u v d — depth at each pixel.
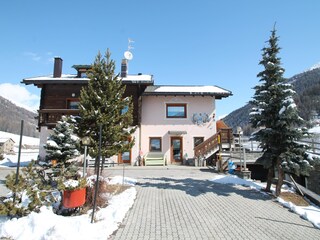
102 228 6.00
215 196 9.93
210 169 18.17
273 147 10.29
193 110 22.33
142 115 22.09
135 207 8.12
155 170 17.67
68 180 7.38
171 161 21.64
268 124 10.75
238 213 7.88
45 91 21.36
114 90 10.68
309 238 6.07
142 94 21.72
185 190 10.82
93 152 9.64
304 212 7.95
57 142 11.48
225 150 20.86
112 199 8.60
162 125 22.03
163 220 6.98
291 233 6.37
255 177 19.38
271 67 10.62
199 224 6.76
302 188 11.33
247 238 5.92
